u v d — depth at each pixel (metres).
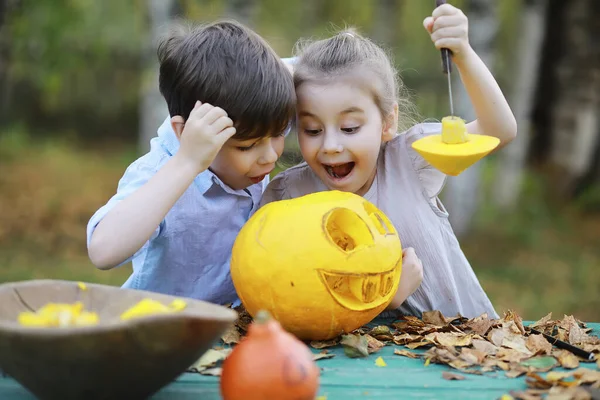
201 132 2.17
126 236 2.11
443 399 1.81
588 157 9.53
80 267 7.14
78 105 13.50
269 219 2.15
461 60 2.34
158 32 8.12
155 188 2.15
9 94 12.44
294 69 2.52
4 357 1.61
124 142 13.14
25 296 1.87
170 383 1.80
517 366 2.00
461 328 2.36
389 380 1.93
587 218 9.10
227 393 1.61
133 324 1.52
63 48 9.64
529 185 9.55
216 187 2.54
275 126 2.31
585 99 9.55
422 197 2.65
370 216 2.23
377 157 2.60
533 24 8.59
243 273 2.14
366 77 2.38
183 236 2.54
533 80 8.88
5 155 11.11
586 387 1.81
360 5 12.61
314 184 2.67
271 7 13.34
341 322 2.13
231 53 2.32
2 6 8.65
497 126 2.47
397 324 2.42
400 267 2.27
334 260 2.07
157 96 8.62
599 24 9.43
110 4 12.90
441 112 11.25
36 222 8.38
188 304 1.80
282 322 2.12
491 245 8.04
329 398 1.81
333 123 2.39
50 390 1.64
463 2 8.50
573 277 7.21
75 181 10.16
